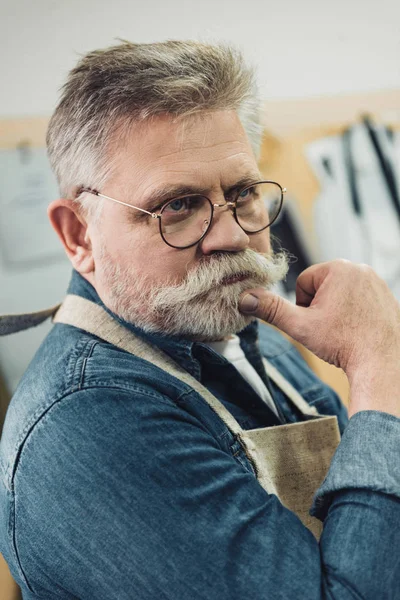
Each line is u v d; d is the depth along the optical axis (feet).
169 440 2.06
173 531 1.91
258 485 2.10
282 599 1.83
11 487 2.22
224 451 2.31
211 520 1.93
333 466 2.06
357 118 4.98
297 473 2.46
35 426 2.18
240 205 2.43
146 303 2.35
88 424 2.08
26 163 4.18
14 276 4.18
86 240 2.53
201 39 2.51
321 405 3.11
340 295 2.39
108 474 1.99
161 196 2.22
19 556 2.23
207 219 2.28
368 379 2.22
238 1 4.70
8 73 4.18
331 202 4.90
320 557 1.94
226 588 1.85
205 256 2.32
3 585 3.93
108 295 2.45
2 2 4.17
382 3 5.03
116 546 1.94
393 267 5.04
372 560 1.87
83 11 4.31
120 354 2.35
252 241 2.50
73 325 2.55
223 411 2.41
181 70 2.23
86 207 2.41
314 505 2.10
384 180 5.03
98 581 1.97
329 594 1.85
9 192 4.16
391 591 1.89
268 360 3.18
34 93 4.23
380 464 2.00
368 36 5.02
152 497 1.95
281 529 1.97
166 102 2.19
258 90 2.63
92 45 4.33
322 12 4.91
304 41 4.88
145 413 2.10
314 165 4.85
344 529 1.93
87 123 2.30
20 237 4.18
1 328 2.77
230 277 2.35
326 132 4.91
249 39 4.74
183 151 2.22
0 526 2.39
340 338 2.33
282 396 2.94
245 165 2.35
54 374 2.30
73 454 2.05
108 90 2.24
